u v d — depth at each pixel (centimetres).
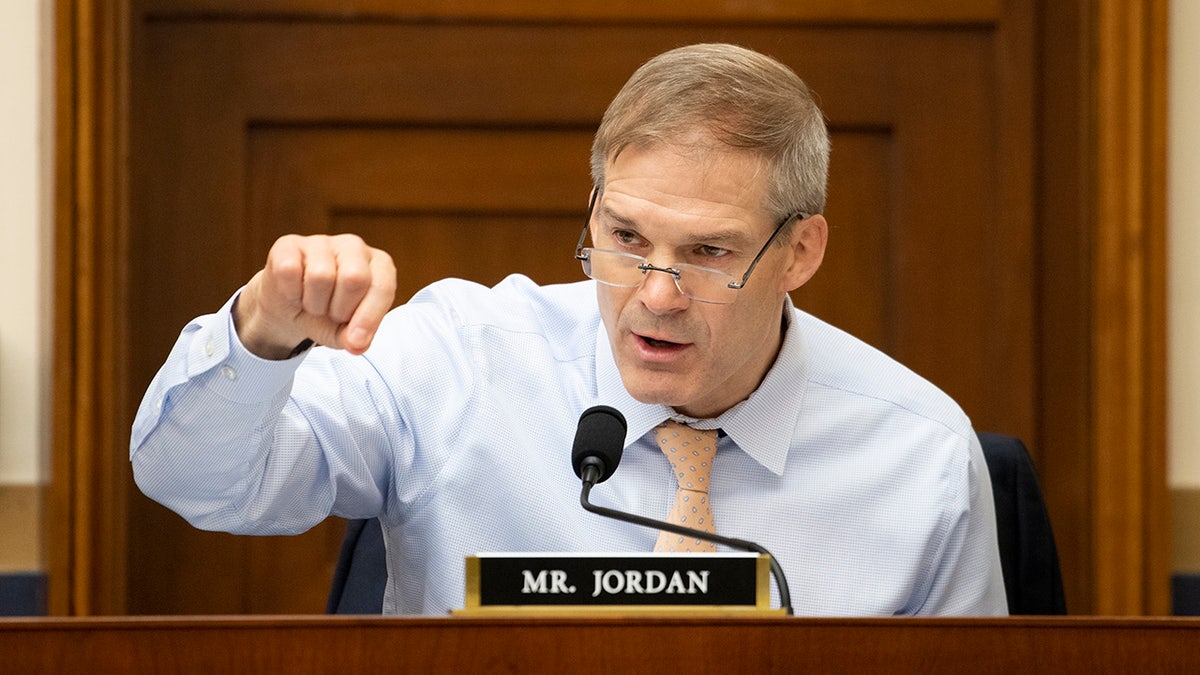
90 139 744
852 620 308
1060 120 815
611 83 820
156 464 430
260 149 816
